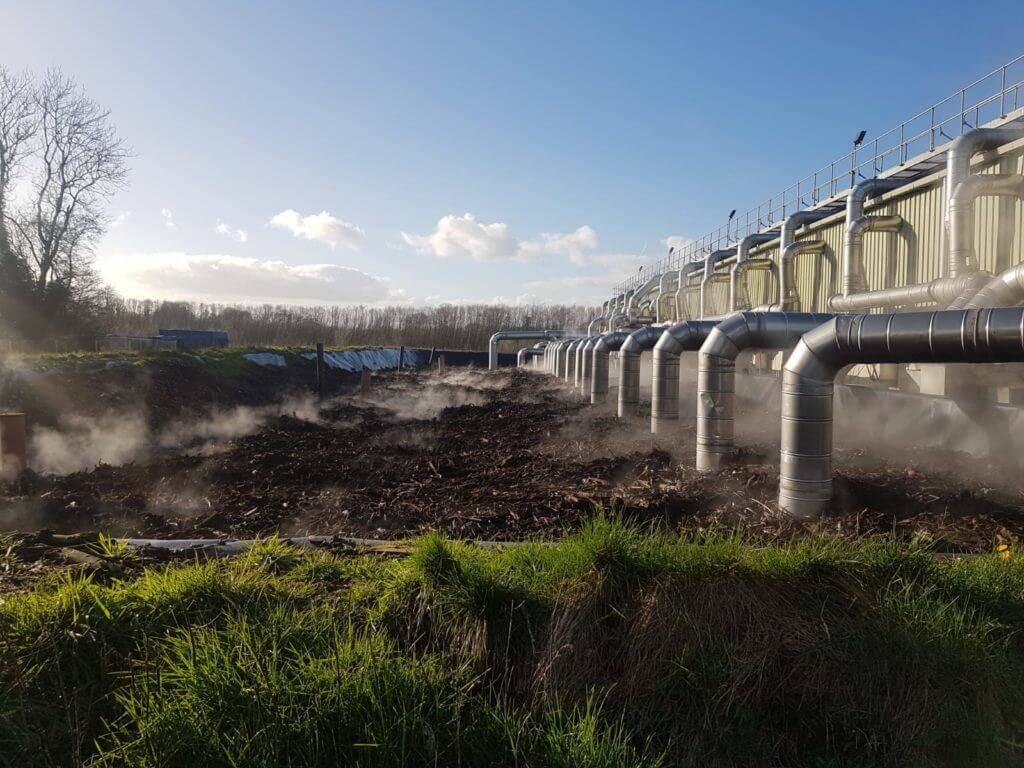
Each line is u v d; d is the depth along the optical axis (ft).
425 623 13.41
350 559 16.60
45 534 17.57
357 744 10.01
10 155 92.73
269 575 14.87
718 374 32.48
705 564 13.79
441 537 15.55
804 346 23.70
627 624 12.98
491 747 10.75
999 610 14.07
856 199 55.52
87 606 12.09
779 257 69.87
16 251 92.89
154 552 17.31
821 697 12.27
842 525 22.30
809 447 23.65
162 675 11.08
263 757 9.83
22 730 10.05
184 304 200.85
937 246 50.03
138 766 9.70
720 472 31.19
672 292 113.91
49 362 52.85
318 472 34.76
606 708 12.01
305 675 11.04
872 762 11.42
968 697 12.07
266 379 84.89
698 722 11.75
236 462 37.58
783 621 12.96
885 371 52.42
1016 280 32.07
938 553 18.48
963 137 42.04
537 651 12.80
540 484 31.27
